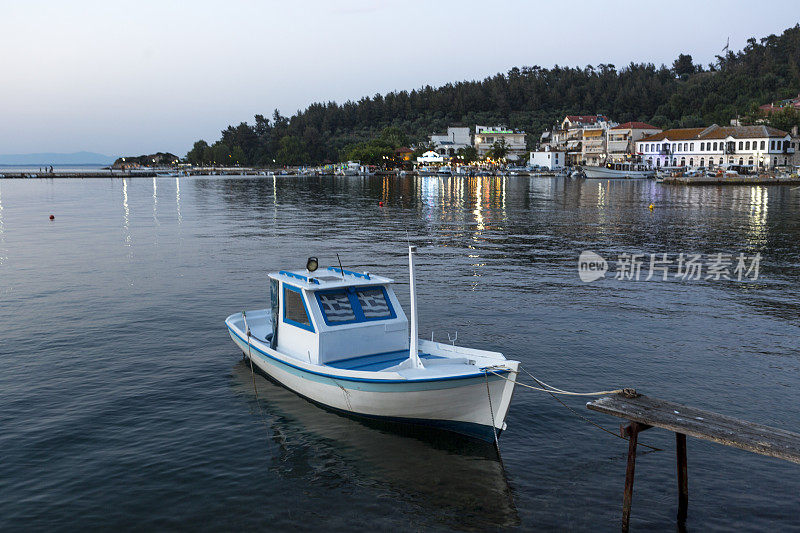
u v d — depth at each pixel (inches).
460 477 411.8
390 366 506.0
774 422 482.0
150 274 1120.8
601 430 482.6
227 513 369.4
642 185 4894.2
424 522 360.5
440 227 1995.6
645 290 986.1
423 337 724.0
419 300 917.8
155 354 663.8
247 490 394.9
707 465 425.1
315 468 423.2
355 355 523.5
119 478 408.8
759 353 655.1
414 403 458.3
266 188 5017.2
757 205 2802.7
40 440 461.4
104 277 1091.3
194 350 677.9
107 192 4446.4
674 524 357.4
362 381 465.1
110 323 783.1
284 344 556.7
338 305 522.9
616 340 705.6
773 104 7022.6
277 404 532.1
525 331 746.2
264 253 1397.6
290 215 2484.0
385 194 3996.1
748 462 429.1
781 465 424.2
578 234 1772.9
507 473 417.1
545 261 1288.1
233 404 531.5
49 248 1477.6
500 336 724.7
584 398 542.6
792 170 4899.1
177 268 1186.6
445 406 456.1
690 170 5349.4
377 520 362.3
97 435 470.9
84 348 682.8
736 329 750.5
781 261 1270.9
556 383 574.6
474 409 452.8
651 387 559.2
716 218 2223.2
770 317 808.3
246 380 588.7
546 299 921.5
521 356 651.5
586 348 676.7
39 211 2694.4
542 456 441.7
